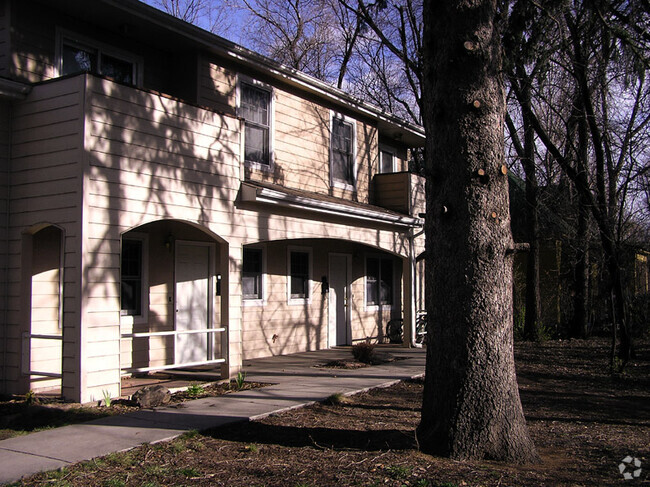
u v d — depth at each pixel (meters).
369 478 5.16
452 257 5.87
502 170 5.95
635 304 18.59
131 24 10.12
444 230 5.94
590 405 9.36
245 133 12.26
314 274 15.00
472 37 5.90
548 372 12.71
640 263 20.94
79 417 7.10
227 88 11.82
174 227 11.16
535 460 5.86
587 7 12.32
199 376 10.23
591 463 5.97
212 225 9.61
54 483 4.91
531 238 18.73
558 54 13.88
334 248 15.83
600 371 12.95
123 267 10.23
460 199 5.88
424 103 6.35
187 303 11.39
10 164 8.48
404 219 15.06
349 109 15.41
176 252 11.20
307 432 6.77
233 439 6.44
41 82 8.20
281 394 8.80
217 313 11.98
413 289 16.20
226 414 7.38
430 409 5.99
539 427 7.71
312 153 14.10
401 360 13.35
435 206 6.05
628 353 12.86
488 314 5.79
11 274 8.49
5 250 8.50
